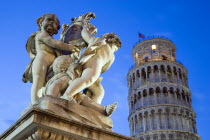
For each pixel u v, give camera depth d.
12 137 3.47
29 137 3.31
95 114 4.11
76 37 5.74
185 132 55.38
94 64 4.66
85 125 3.58
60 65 4.60
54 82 4.32
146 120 57.16
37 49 5.05
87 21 5.98
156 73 62.28
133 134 57.50
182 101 60.03
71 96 4.11
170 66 63.03
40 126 3.24
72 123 3.48
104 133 3.75
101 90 4.89
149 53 66.81
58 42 4.92
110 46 5.02
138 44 68.94
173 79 61.97
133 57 69.38
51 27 5.27
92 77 4.50
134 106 60.44
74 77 4.50
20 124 3.38
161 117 56.69
